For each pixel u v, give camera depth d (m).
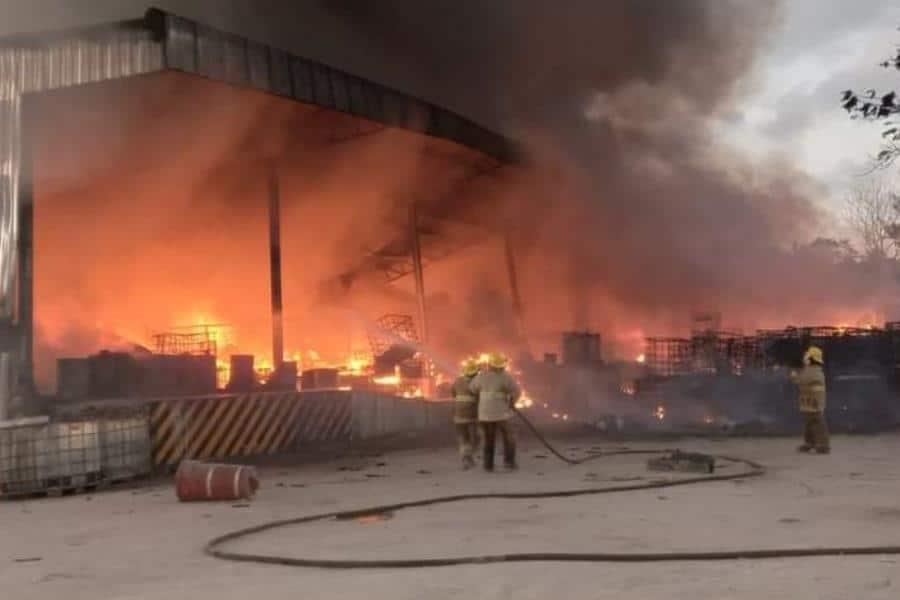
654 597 4.66
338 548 6.52
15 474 10.94
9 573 6.10
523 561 5.76
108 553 6.79
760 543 6.21
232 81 17.45
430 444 17.25
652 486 9.77
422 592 4.93
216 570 5.88
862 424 19.55
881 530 6.75
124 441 12.29
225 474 9.73
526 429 19.73
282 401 15.80
